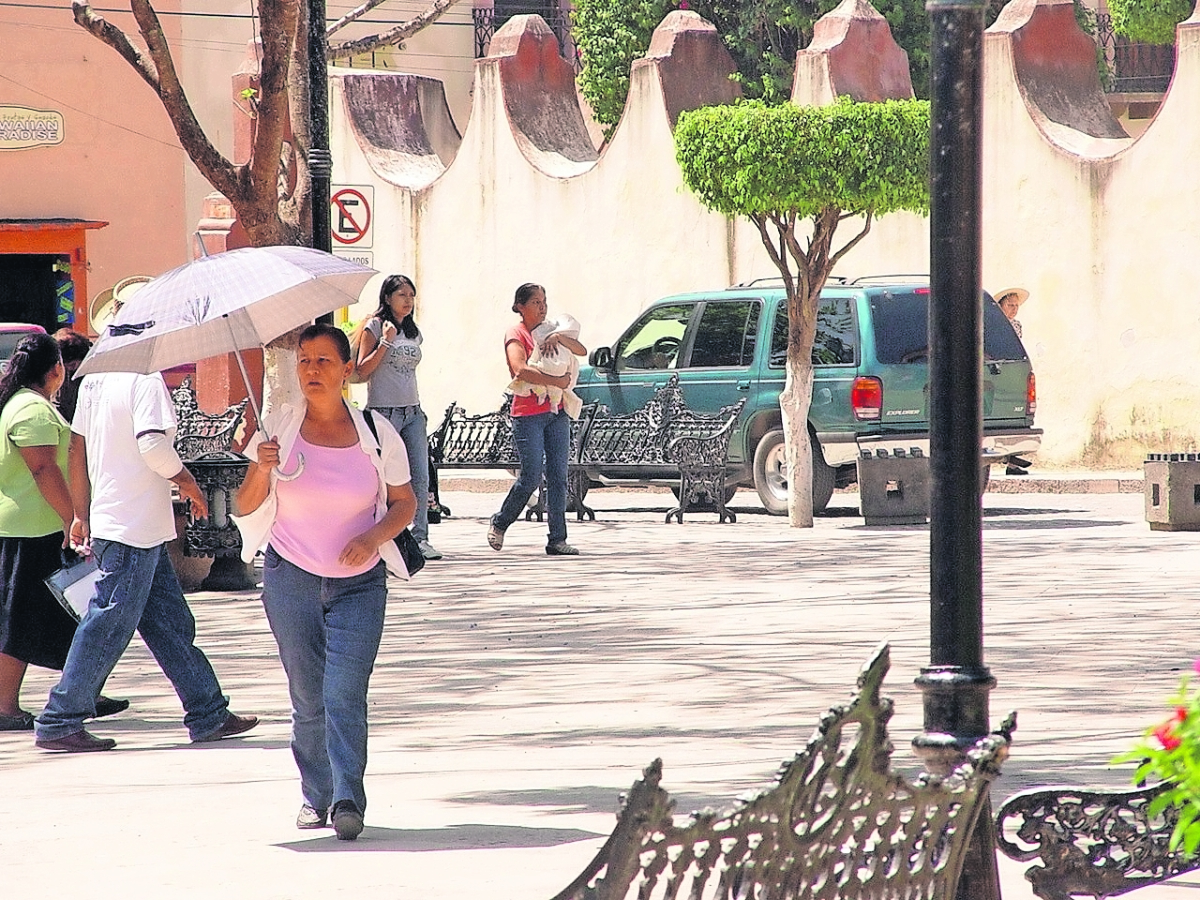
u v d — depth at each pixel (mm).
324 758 22875
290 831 22734
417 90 101375
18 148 123000
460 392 95750
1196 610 41000
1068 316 81312
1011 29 82938
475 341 95125
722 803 23094
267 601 22781
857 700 11844
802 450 62219
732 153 60875
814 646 36812
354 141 98688
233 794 25141
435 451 68562
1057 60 84500
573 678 33969
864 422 64375
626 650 36969
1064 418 81500
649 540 58969
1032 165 82000
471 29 142750
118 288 95500
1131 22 125562
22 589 30625
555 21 149375
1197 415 78438
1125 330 80062
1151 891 19312
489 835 22188
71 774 26875
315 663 22766
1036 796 17703
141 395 28641
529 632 39781
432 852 21391
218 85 127688
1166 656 34781
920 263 83875
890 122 60250
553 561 53125
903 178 60469
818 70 86438
